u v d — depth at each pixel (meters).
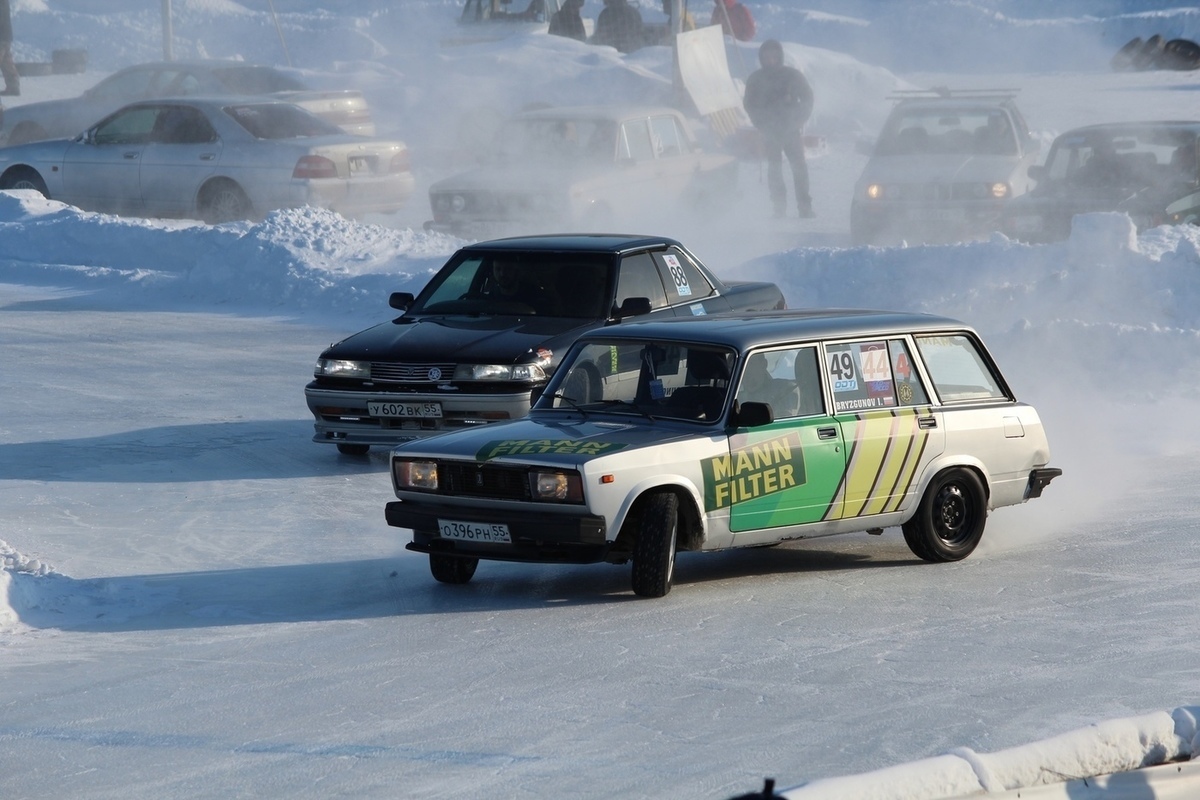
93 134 62.44
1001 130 55.38
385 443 29.14
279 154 57.66
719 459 20.17
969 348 23.34
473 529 19.91
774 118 64.38
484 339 28.86
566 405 21.78
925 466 22.06
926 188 52.47
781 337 21.25
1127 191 49.00
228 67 81.00
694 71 88.81
